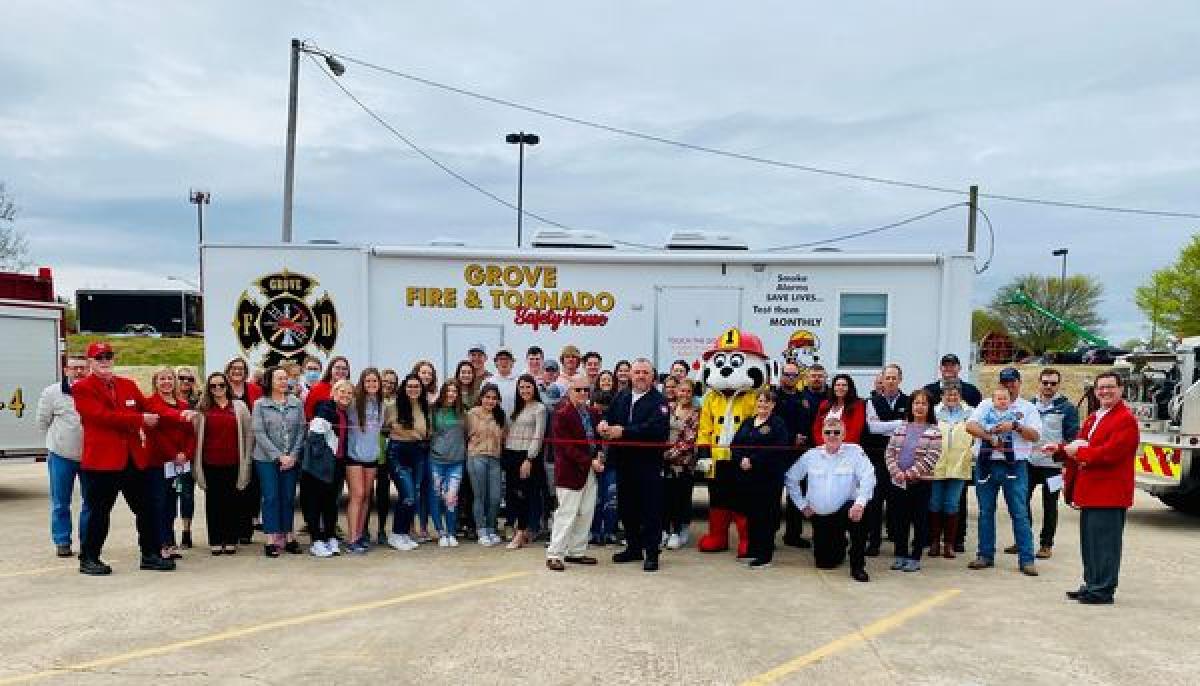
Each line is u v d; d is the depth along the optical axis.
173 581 6.16
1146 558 7.61
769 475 6.86
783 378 7.59
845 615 5.51
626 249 8.92
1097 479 5.89
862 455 6.67
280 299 8.61
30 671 4.36
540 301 8.75
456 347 8.75
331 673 4.34
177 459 6.60
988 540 6.97
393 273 8.69
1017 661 4.68
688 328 8.77
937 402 7.74
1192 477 9.38
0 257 29.41
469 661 4.54
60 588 5.95
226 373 7.08
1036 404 7.72
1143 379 11.01
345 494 9.57
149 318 37.84
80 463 6.55
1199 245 34.41
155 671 4.36
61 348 10.48
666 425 6.73
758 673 4.42
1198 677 4.46
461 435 7.48
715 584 6.27
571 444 6.64
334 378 7.62
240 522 7.20
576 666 4.48
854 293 8.69
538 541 7.68
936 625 5.32
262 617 5.30
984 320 50.69
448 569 6.61
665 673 4.40
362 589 5.98
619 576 6.46
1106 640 5.07
